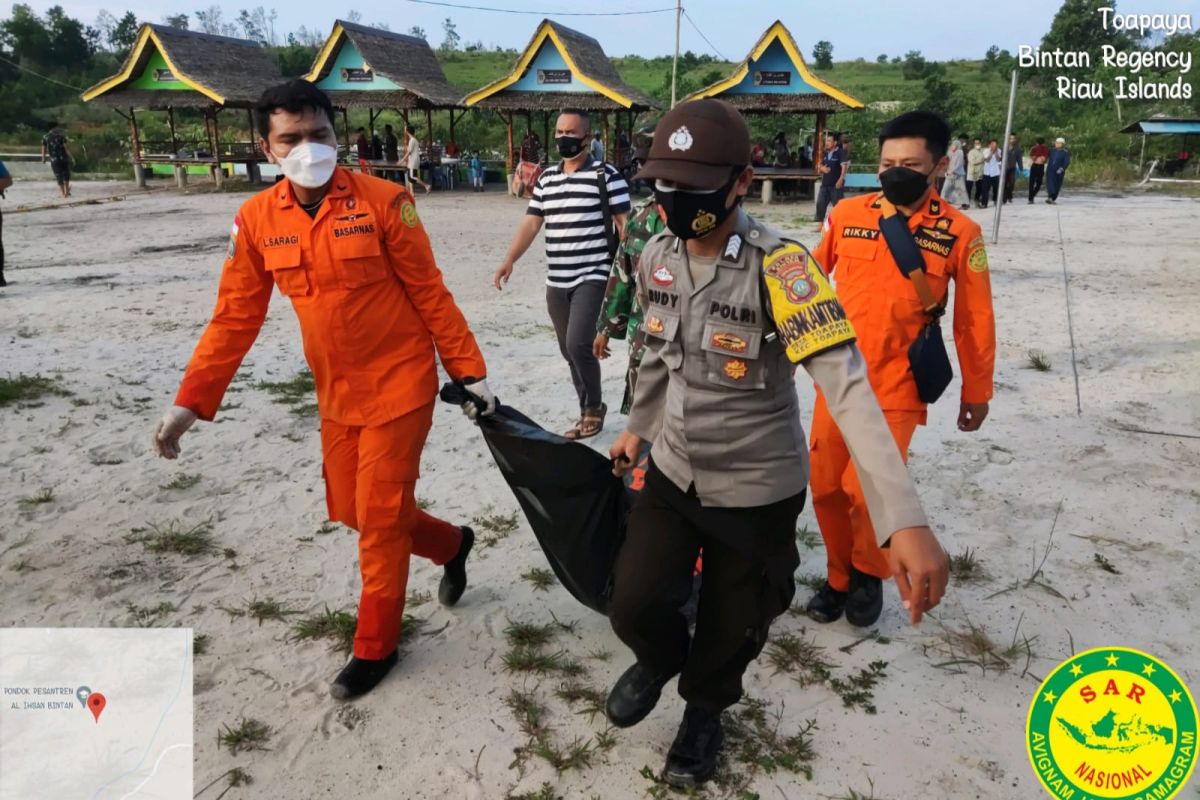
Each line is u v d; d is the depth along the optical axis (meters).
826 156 19.12
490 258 13.74
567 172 5.19
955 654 3.27
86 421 5.83
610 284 4.41
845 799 2.58
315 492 4.74
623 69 73.06
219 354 2.95
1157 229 17.42
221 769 2.71
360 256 2.79
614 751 2.79
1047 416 5.89
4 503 4.57
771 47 23.34
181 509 4.52
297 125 2.69
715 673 2.53
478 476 4.98
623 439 2.73
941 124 3.06
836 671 3.18
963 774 2.68
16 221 18.78
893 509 1.84
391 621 3.07
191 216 19.77
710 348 2.26
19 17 70.75
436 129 41.62
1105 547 4.05
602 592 3.06
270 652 3.31
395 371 2.92
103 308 9.59
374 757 2.76
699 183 2.04
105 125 51.59
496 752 2.79
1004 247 14.66
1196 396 6.29
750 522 2.37
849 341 2.03
